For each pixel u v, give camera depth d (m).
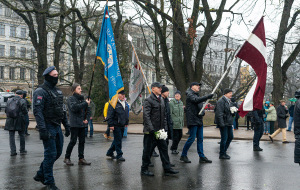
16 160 8.60
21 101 9.54
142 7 19.94
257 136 10.73
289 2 17.58
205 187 5.83
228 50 25.84
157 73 24.84
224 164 8.12
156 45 24.64
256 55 8.16
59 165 7.85
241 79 35.91
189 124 8.26
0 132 16.97
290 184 6.11
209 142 13.58
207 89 35.41
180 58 20.88
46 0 22.55
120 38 26.36
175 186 5.90
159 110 6.82
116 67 7.57
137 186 5.88
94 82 28.17
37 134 16.39
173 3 19.12
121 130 8.71
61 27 23.83
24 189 5.64
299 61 42.06
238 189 5.71
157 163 8.32
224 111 8.90
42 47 22.39
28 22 23.38
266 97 46.78
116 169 7.41
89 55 34.75
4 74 59.59
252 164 8.16
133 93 10.41
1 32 59.78
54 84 5.64
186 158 8.42
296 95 5.95
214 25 20.42
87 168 7.50
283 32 17.86
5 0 19.41
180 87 20.70
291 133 17.94
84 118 7.91
